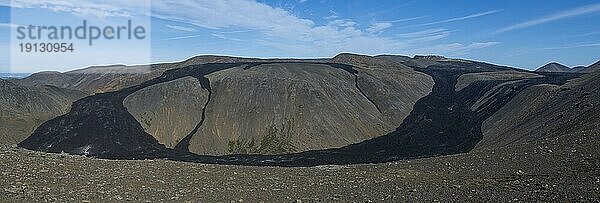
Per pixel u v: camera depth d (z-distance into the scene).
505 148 23.98
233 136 67.38
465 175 17.50
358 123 70.50
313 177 16.88
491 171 18.03
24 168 15.02
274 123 68.06
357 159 54.38
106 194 12.86
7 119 69.50
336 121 68.69
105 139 65.50
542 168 17.59
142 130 69.25
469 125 67.50
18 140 66.00
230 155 62.31
